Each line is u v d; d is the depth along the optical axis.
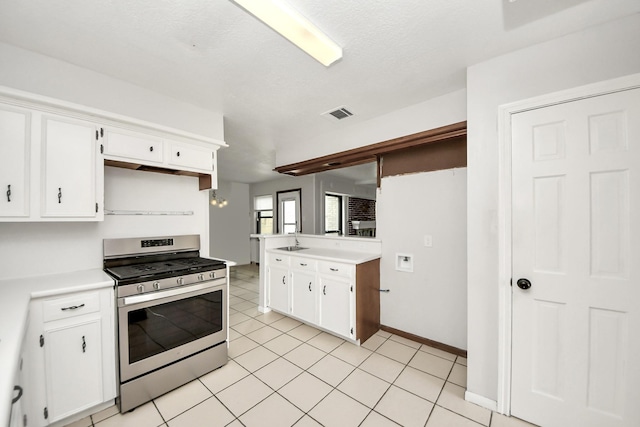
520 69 1.57
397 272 2.68
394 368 2.09
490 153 1.67
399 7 1.25
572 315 1.41
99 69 1.77
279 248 3.48
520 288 1.53
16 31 1.39
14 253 1.66
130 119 1.83
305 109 2.43
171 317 1.83
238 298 3.98
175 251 2.36
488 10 1.27
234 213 6.45
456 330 2.31
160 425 1.51
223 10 1.26
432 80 1.94
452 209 2.34
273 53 1.60
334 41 1.47
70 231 1.86
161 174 2.35
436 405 1.68
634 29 1.28
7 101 1.45
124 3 1.21
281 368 2.09
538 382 1.49
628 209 1.28
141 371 1.67
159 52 1.59
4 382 0.68
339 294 2.52
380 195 2.82
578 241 1.39
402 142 2.38
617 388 1.30
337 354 2.30
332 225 5.84
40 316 1.38
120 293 1.61
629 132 1.28
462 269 2.29
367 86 2.02
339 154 2.88
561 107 1.43
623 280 1.29
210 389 1.83
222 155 4.00
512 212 1.57
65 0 1.18
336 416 1.58
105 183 2.04
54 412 1.41
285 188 5.84
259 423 1.53
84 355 1.51
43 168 1.55
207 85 1.98
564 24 1.35
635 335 1.26
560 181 1.44
